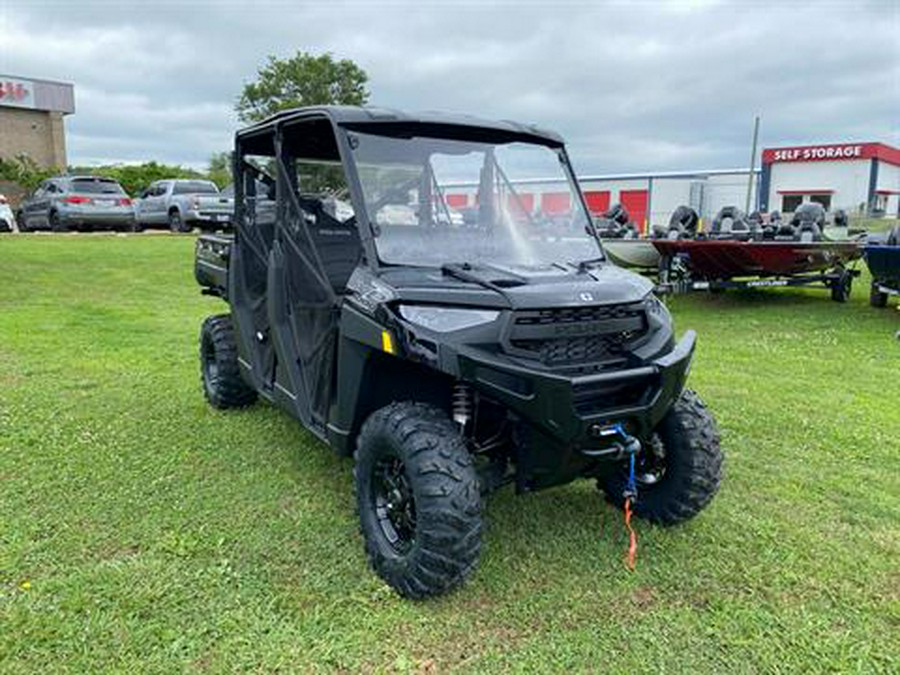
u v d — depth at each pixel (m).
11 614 2.70
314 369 3.60
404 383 3.19
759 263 9.34
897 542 3.38
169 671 2.44
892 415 5.20
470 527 2.75
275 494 3.78
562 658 2.56
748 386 5.96
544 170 3.72
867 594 2.97
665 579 3.05
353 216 3.29
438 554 2.73
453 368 2.63
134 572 3.00
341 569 3.07
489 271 3.05
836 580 3.07
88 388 5.62
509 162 3.63
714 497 3.78
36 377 5.89
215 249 5.14
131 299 10.06
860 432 4.83
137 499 3.69
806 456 4.42
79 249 15.18
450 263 3.20
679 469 3.35
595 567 3.13
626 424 2.95
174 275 12.38
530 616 2.79
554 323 2.79
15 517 3.46
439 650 2.59
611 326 2.93
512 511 3.64
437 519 2.72
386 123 3.40
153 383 5.79
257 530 3.39
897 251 8.80
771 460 4.36
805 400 5.57
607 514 3.62
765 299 11.05
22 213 20.97
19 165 32.50
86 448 4.37
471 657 2.56
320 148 3.55
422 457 2.77
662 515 3.44
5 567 3.01
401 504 2.97
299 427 4.78
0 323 8.02
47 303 9.50
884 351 7.36
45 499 3.66
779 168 43.34
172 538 3.28
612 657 2.57
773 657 2.58
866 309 9.95
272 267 3.91
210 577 2.98
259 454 4.31
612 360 2.95
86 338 7.41
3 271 11.91
